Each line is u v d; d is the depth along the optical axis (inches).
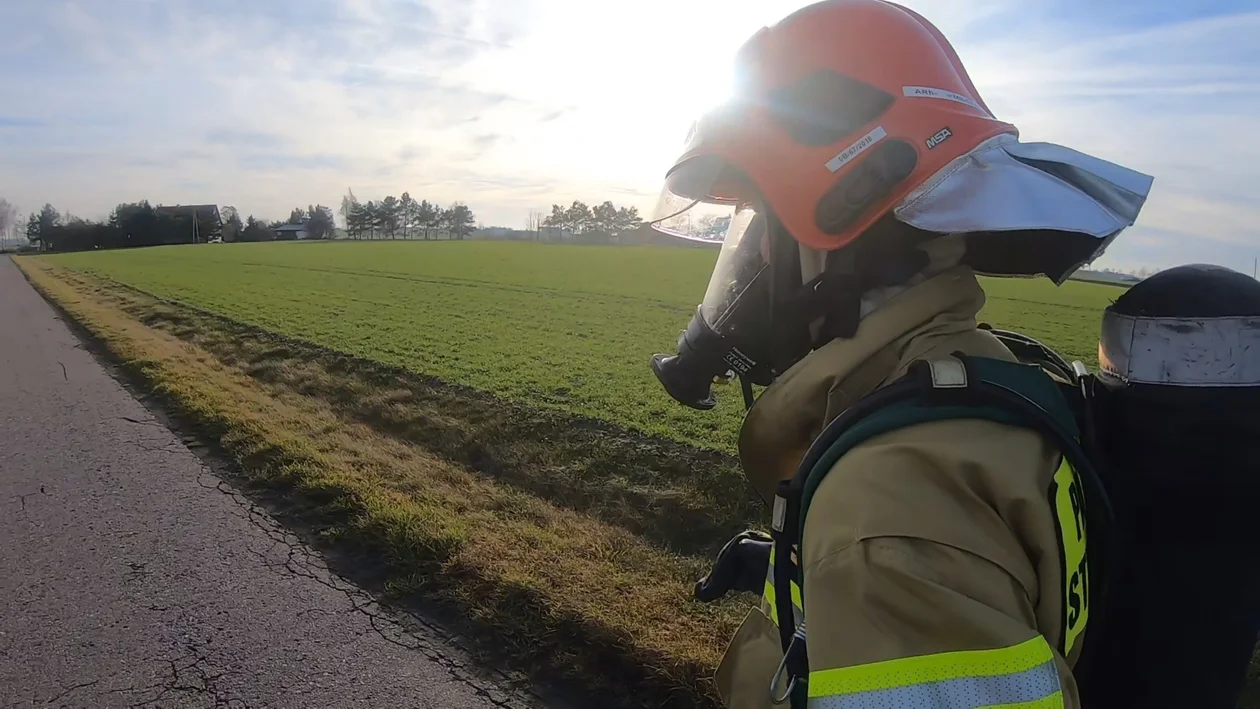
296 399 379.2
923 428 31.7
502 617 151.4
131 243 4040.4
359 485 225.1
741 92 42.6
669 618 148.0
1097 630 37.4
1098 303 1005.8
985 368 33.3
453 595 160.7
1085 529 34.6
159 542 191.5
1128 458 38.4
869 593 28.6
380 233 4758.9
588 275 1467.8
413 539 183.6
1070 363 48.1
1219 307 36.7
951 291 37.1
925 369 32.9
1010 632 27.6
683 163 44.6
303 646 143.6
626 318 796.6
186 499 223.5
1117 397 39.2
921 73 38.9
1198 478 36.4
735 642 52.2
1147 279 40.6
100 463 259.6
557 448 275.7
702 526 207.6
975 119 38.1
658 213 54.9
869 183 35.7
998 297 1054.4
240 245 3245.6
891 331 36.4
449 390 389.7
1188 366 36.3
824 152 38.0
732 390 374.3
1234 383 35.9
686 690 127.2
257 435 284.2
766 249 44.1
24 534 196.9
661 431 292.5
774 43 42.5
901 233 37.1
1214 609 37.3
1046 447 33.1
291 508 215.6
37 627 150.2
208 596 162.7
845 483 31.3
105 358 502.9
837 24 41.0
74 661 138.6
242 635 147.3
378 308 858.1
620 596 156.6
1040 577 31.0
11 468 254.1
